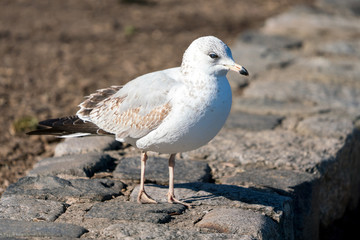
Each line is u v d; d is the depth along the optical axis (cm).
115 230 714
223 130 1179
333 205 1063
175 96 761
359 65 1756
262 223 745
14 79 1644
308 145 1093
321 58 1817
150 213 772
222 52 754
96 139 1113
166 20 2388
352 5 2477
